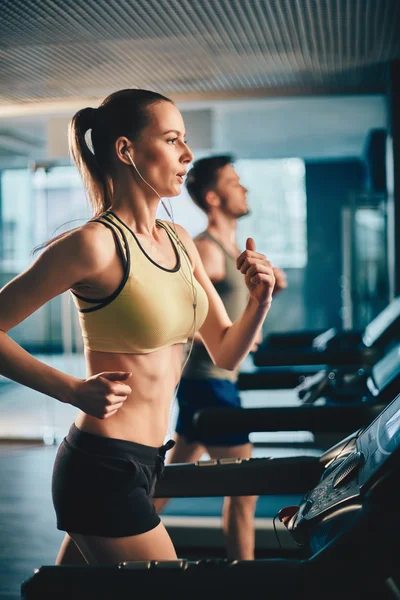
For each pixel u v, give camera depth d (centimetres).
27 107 570
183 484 168
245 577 99
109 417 135
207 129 602
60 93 525
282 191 1243
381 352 396
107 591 100
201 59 436
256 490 165
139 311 133
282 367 407
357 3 336
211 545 295
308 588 99
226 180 267
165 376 142
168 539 139
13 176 1160
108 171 143
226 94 543
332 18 359
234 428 217
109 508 132
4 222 1167
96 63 437
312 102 676
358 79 505
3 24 355
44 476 463
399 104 467
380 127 866
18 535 350
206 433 218
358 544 101
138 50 409
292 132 886
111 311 133
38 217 564
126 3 328
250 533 248
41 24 357
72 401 124
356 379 318
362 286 767
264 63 451
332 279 1233
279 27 373
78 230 130
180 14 346
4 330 128
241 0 329
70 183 561
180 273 142
